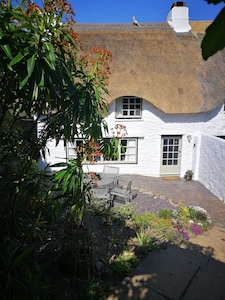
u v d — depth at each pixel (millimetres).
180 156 10258
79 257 3277
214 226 6062
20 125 3383
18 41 1851
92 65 2877
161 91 9117
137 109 9758
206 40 707
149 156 10094
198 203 7574
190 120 9828
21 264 2182
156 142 9953
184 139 10000
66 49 2520
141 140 9922
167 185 9234
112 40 9898
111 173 8102
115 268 3516
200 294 3037
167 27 11227
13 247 2719
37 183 2840
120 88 8898
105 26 11773
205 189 8906
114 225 5191
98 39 9898
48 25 1892
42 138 2910
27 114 2621
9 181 2693
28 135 2824
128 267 3557
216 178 8258
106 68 2949
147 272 3439
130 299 2895
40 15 2004
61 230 3582
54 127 2766
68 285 3053
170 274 3412
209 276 3416
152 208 6660
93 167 9938
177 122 9812
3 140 2814
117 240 4547
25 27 1741
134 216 5633
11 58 1710
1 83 2203
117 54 9461
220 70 9922
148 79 9148
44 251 3576
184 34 10797
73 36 2516
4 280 1981
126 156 10133
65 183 2586
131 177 9852
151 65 9414
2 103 2408
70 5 2191
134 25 11797
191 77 9508
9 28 1785
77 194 2648
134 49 9680
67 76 2223
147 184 9172
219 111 9906
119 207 6004
